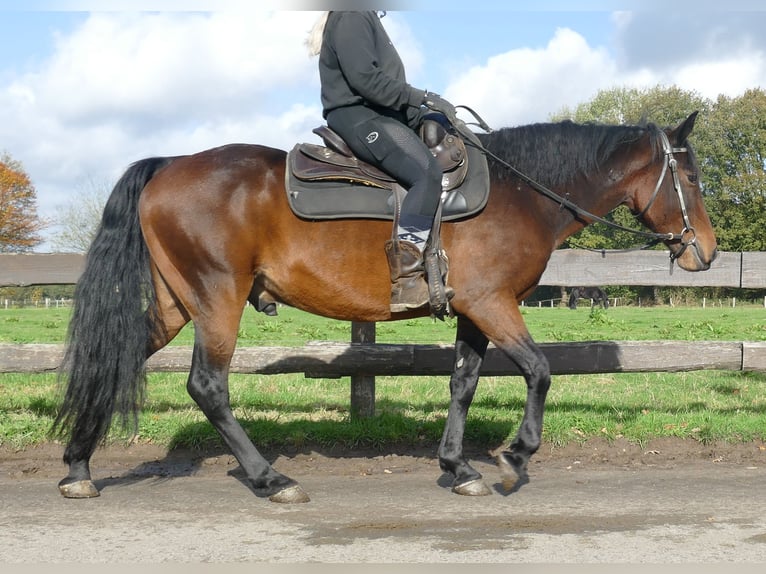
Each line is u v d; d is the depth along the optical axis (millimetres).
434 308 4441
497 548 3689
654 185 4922
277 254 4500
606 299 34812
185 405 7258
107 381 4402
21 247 62906
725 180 51625
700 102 53062
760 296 41125
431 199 4332
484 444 5922
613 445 5844
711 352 6227
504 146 4781
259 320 20359
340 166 4480
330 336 14648
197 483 4969
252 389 8484
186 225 4418
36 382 8836
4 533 3922
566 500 4539
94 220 50562
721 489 4785
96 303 4434
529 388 4461
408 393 8320
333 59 4520
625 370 6215
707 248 4953
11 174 61812
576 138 4828
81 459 4586
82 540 3816
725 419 6238
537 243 4613
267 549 3686
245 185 4449
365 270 4473
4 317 21422
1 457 5555
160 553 3633
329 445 5859
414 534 3908
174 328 4820
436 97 4496
